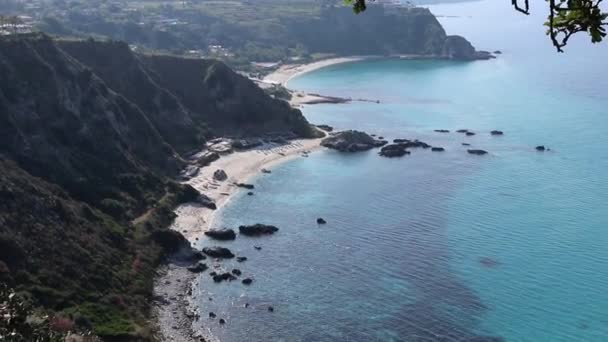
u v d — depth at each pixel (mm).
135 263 104938
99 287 93562
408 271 106250
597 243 114312
